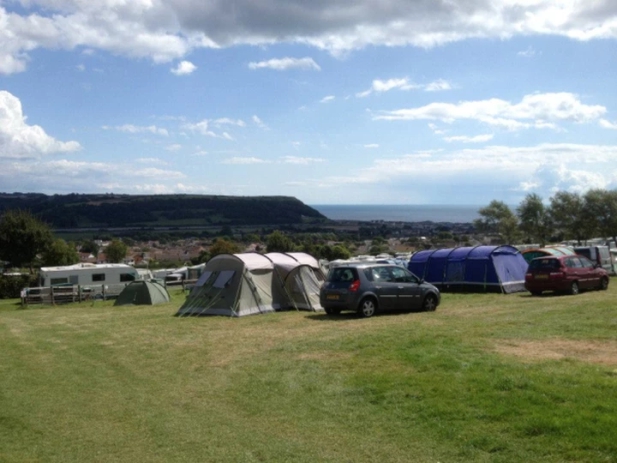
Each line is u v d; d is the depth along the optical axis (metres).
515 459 5.77
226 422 7.61
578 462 5.58
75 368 11.52
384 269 17.84
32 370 11.48
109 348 13.64
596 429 6.19
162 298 27.86
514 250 25.59
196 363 11.45
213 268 20.23
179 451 6.62
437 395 7.97
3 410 8.58
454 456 5.99
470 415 7.08
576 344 11.06
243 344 13.27
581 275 22.30
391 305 17.55
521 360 9.75
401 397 8.10
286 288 20.09
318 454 6.29
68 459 6.50
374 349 11.41
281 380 9.62
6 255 51.00
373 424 7.16
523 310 17.05
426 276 26.09
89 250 85.19
